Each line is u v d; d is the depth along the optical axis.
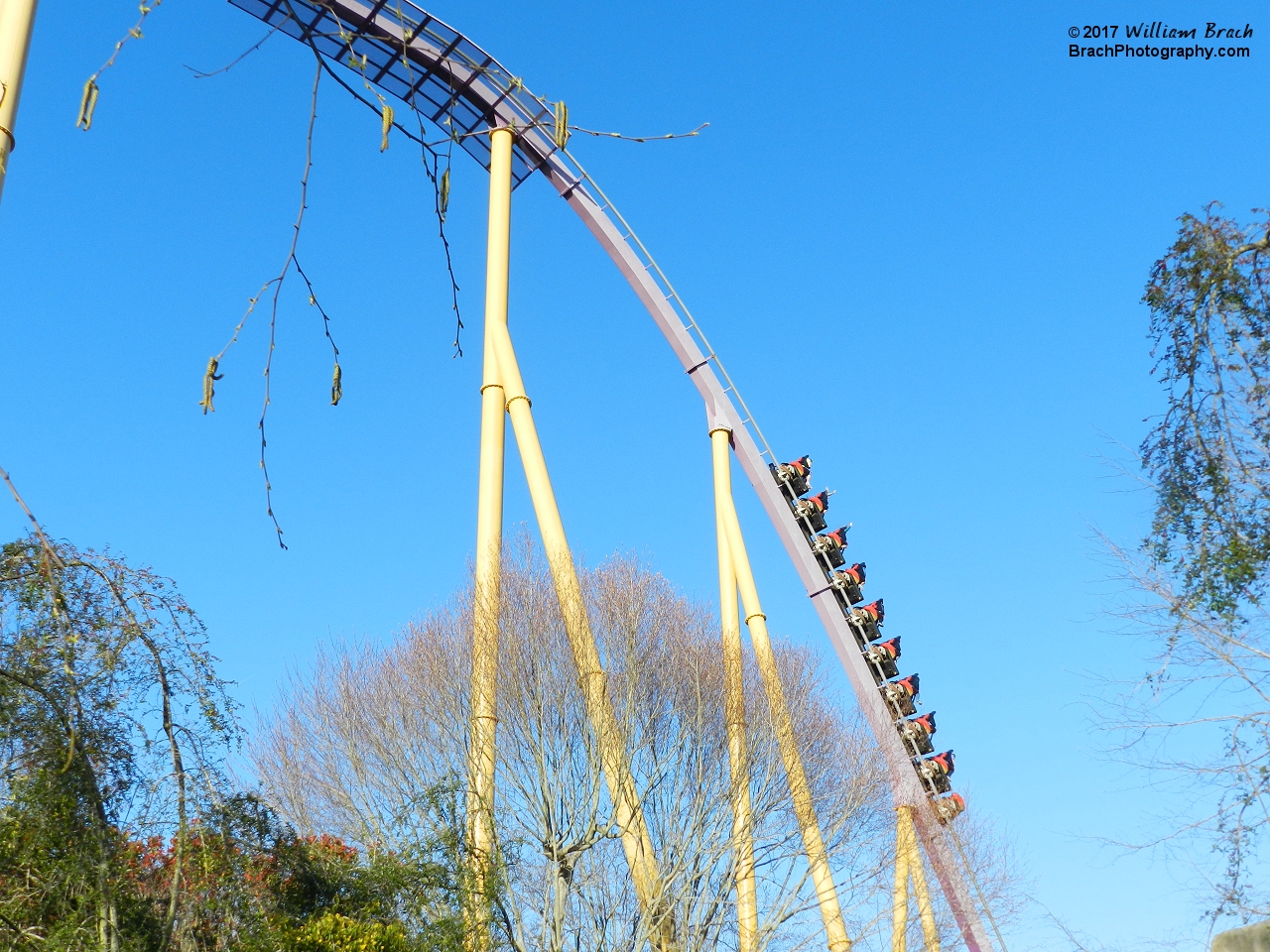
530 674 26.53
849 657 35.25
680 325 35.19
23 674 14.12
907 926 26.41
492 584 25.75
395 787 26.48
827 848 26.53
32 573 14.39
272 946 17.36
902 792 28.33
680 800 26.55
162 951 15.57
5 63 9.87
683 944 24.86
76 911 15.12
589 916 25.59
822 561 37.31
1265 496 12.88
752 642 30.05
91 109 6.77
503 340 28.00
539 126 8.60
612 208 34.47
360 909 20.17
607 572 29.41
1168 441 13.21
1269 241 12.41
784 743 27.33
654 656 28.02
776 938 25.66
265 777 27.19
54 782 14.45
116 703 15.05
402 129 7.15
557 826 25.53
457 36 27.20
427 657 27.70
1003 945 27.80
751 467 36.06
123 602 15.03
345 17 26.02
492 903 22.27
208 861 16.94
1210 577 13.01
